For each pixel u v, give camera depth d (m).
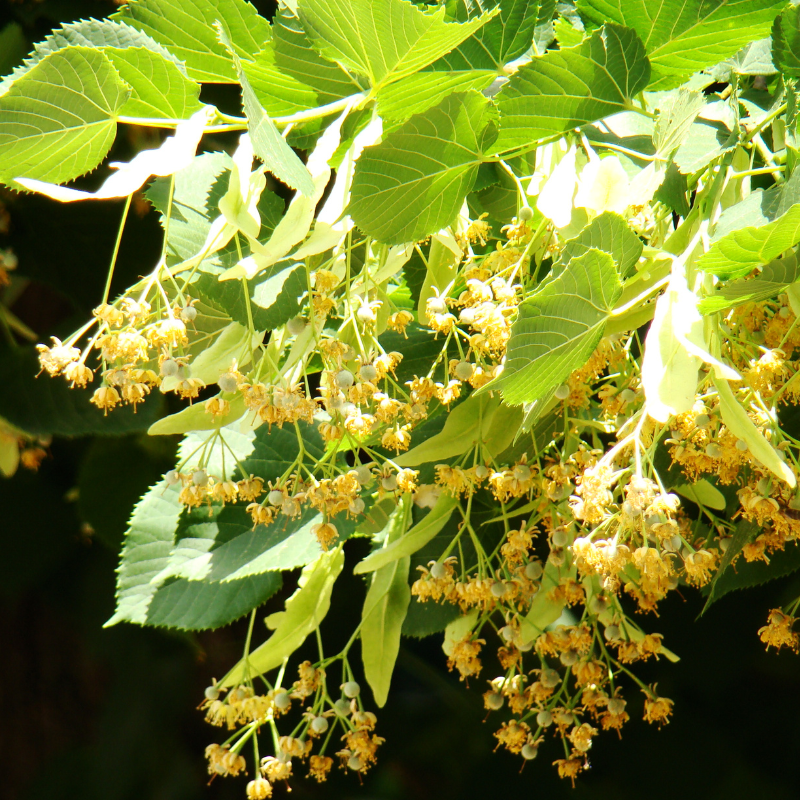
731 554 1.28
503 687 1.33
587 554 1.20
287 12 1.24
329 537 1.26
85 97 1.19
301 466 1.27
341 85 1.25
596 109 1.25
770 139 1.28
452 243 1.26
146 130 1.47
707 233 1.23
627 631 1.33
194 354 1.28
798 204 1.18
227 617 1.33
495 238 1.30
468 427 1.30
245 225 1.20
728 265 1.20
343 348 1.24
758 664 1.57
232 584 1.34
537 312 1.21
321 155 1.21
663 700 1.33
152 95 1.21
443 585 1.31
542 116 1.25
